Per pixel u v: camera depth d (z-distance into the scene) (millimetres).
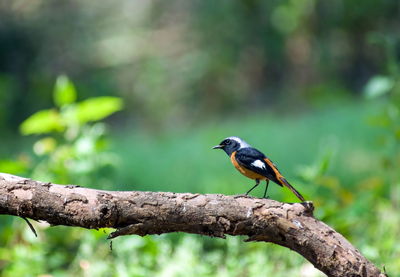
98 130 9250
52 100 28422
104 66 33719
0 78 26328
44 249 8164
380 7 29297
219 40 31656
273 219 5137
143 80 32188
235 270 7676
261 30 31047
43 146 9328
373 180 9828
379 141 9672
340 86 29297
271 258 8141
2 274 7828
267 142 17812
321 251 5086
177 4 35188
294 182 8320
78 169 8711
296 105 28734
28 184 5227
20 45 31453
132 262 7605
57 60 33000
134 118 30875
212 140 19094
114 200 5145
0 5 32438
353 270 5023
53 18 33625
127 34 35062
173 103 31016
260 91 31156
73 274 7895
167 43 33781
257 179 7035
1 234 8617
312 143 16797
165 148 18703
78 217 5148
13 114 27109
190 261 7668
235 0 31250
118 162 9359
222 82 31172
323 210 8016
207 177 13867
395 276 7062
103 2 36625
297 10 30188
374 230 8594
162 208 5141
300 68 30625
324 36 30250
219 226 5188
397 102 9586
